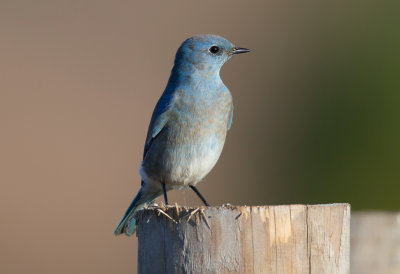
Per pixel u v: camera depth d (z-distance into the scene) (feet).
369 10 59.67
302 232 17.80
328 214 18.04
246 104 59.62
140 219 19.04
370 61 55.52
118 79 60.70
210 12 68.69
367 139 50.39
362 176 49.21
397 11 57.77
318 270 17.87
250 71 62.75
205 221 17.78
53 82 59.93
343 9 63.46
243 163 55.52
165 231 18.33
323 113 55.47
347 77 56.08
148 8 69.26
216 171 55.01
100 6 69.67
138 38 65.57
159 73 61.36
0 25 66.44
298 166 53.72
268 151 55.98
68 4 69.77
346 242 18.31
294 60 62.18
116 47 64.54
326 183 51.19
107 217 47.60
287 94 59.67
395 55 55.16
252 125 58.39
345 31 60.95
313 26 64.03
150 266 18.65
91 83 60.23
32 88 59.11
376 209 47.39
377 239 23.09
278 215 17.71
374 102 52.01
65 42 65.10
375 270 23.00
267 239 17.62
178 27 66.64
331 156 51.96
